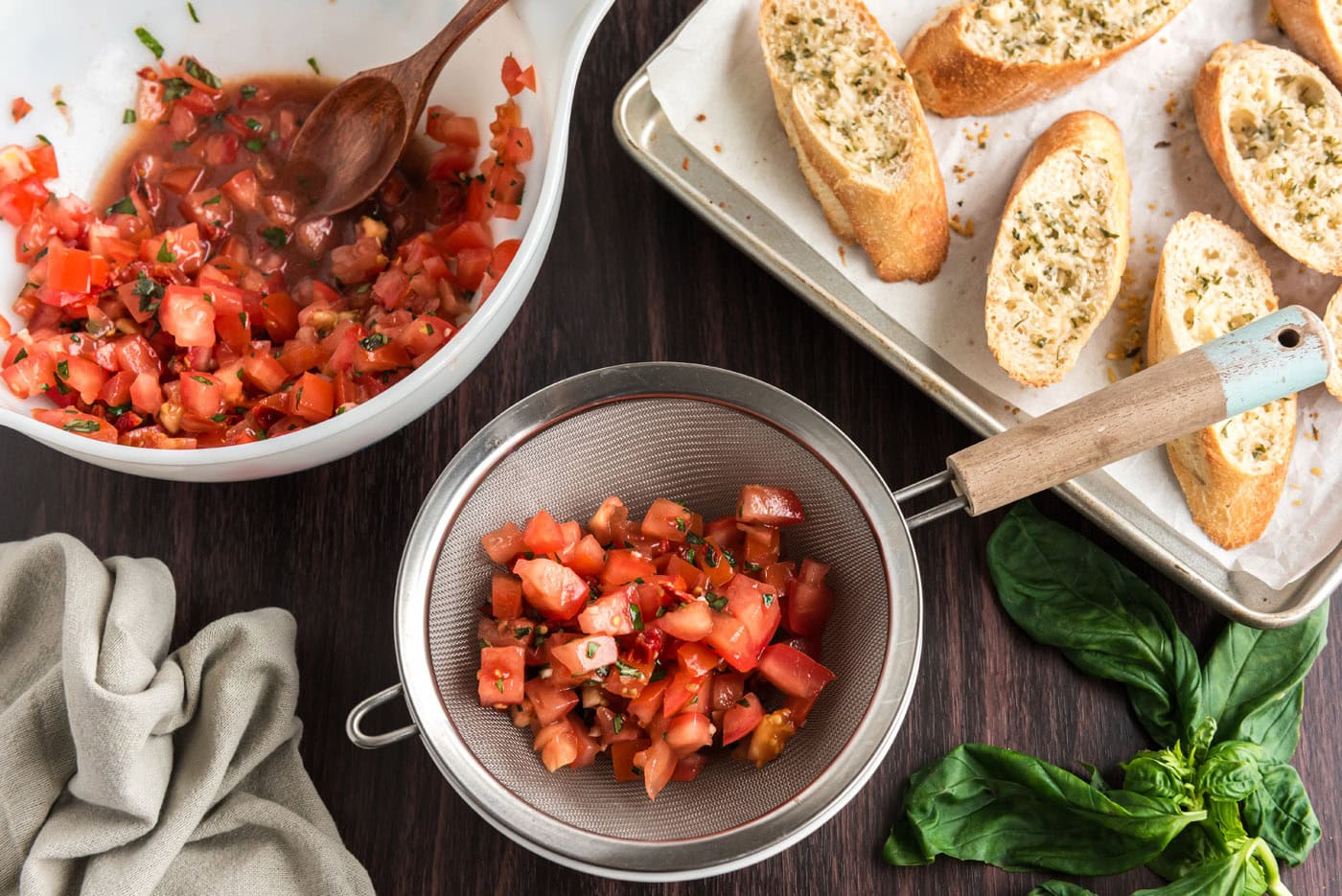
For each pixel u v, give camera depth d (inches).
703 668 22.0
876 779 24.4
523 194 23.5
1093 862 23.6
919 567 25.0
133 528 25.0
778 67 24.7
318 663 24.6
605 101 26.2
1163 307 24.0
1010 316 24.5
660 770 22.2
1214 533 24.3
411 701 21.8
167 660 23.3
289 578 24.9
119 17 23.7
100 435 22.9
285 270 24.5
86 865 22.9
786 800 21.8
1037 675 24.7
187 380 22.8
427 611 22.4
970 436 25.3
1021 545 24.7
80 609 22.8
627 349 25.7
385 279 23.9
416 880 24.0
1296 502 24.5
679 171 25.7
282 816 23.2
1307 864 24.2
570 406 23.1
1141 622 24.2
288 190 24.6
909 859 23.7
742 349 25.7
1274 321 21.6
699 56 25.0
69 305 23.4
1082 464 22.0
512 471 23.2
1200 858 23.7
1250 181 25.0
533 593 22.2
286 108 24.9
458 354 22.0
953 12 24.6
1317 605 23.2
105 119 24.3
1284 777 23.9
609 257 25.8
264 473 22.5
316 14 24.3
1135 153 25.3
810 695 22.5
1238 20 25.4
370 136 24.0
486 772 22.1
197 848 23.2
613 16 26.4
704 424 23.5
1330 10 24.8
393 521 25.1
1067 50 24.6
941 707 24.6
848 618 23.0
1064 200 24.6
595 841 21.7
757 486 23.2
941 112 25.3
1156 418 21.6
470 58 24.0
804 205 25.3
